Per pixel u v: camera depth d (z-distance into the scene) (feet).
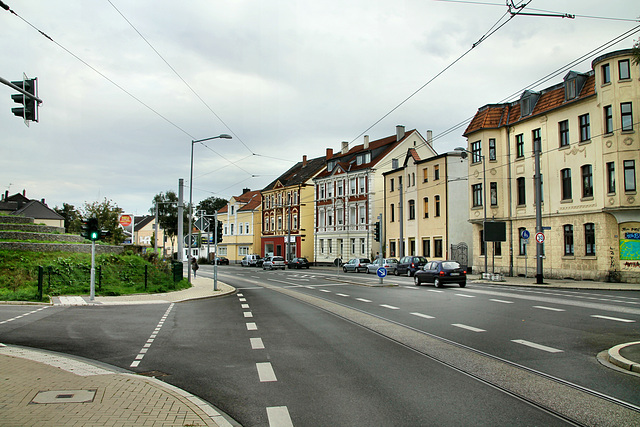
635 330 38.01
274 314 52.37
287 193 236.02
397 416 18.93
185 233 249.55
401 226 146.20
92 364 28.45
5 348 32.96
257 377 25.23
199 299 71.97
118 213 168.96
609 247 91.09
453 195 142.41
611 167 90.38
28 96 38.42
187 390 23.03
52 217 236.84
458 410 19.57
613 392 21.81
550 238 104.99
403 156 187.52
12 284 69.82
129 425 17.37
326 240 209.46
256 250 262.26
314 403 20.72
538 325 41.24
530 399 20.92
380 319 47.06
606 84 90.58
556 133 103.55
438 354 30.35
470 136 126.11
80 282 76.28
